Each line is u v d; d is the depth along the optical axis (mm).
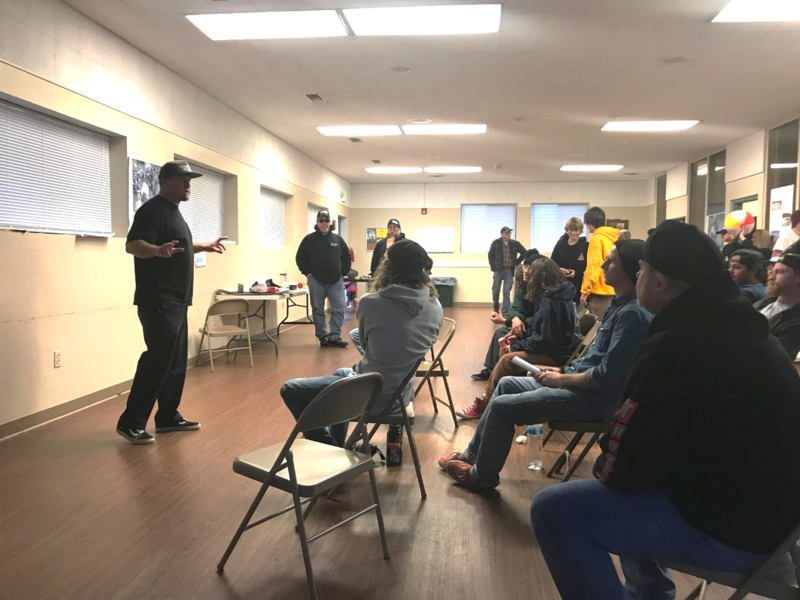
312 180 10773
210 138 6527
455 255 14031
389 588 1996
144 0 4109
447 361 6266
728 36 4770
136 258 3445
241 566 2129
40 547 2256
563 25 4555
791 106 6887
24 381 3732
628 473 1288
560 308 3623
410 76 5836
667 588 1692
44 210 4133
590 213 5160
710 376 1234
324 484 1904
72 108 4219
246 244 7648
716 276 1327
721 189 9555
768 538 1201
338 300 7543
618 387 2424
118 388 4758
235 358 6398
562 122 7773
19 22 3695
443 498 2740
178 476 2982
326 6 4227
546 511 1405
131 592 1960
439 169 11961
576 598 1378
